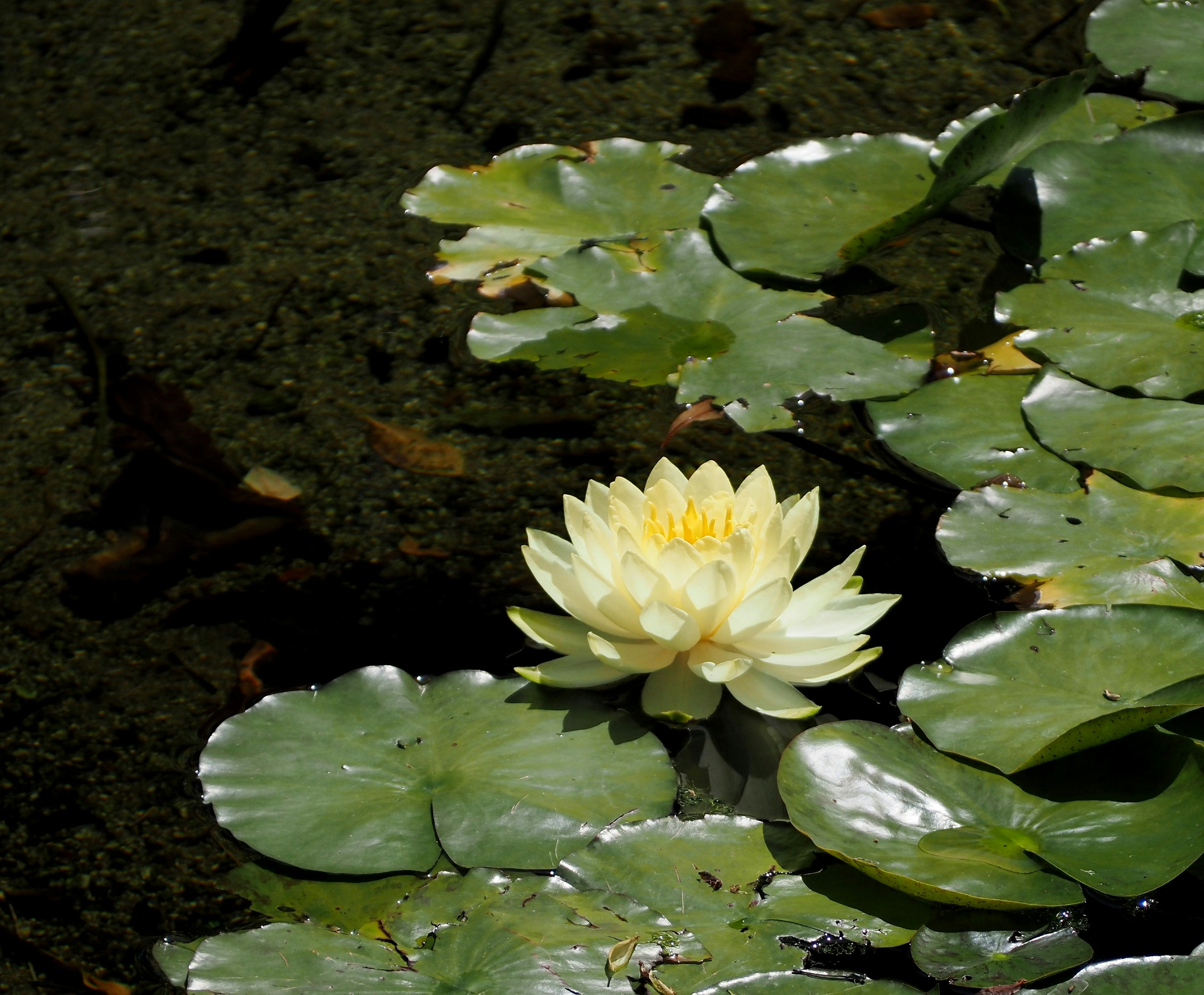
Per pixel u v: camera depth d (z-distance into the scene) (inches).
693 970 163.2
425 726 166.4
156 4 198.8
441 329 174.1
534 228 176.1
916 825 164.6
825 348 172.4
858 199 175.5
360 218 177.2
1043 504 169.0
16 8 197.9
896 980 163.2
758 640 167.0
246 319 174.7
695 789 165.6
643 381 172.2
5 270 176.2
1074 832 164.4
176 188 178.5
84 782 166.6
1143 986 162.9
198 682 167.9
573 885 164.1
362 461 171.5
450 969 163.3
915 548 169.2
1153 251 173.2
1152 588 167.5
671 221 175.9
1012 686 166.2
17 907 165.2
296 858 164.6
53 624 169.0
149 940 164.6
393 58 184.2
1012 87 179.8
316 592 169.3
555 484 170.9
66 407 172.7
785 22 186.9
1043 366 171.3
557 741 166.1
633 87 181.0
